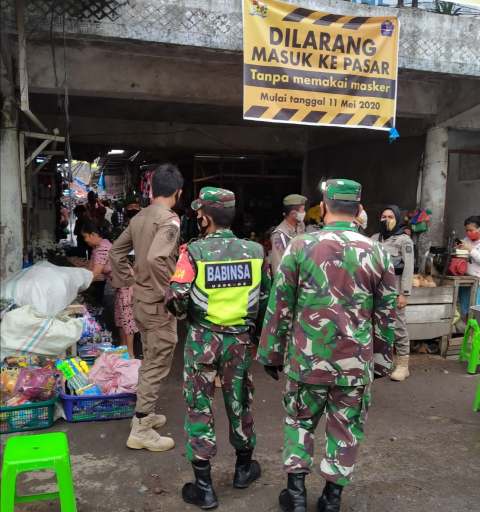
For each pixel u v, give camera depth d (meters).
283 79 4.32
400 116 6.38
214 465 3.21
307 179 9.67
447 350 5.73
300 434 2.60
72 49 4.78
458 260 5.77
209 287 2.66
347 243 2.46
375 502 2.86
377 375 2.64
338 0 4.64
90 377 3.87
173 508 2.75
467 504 2.86
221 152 9.49
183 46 4.29
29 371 3.68
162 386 4.54
